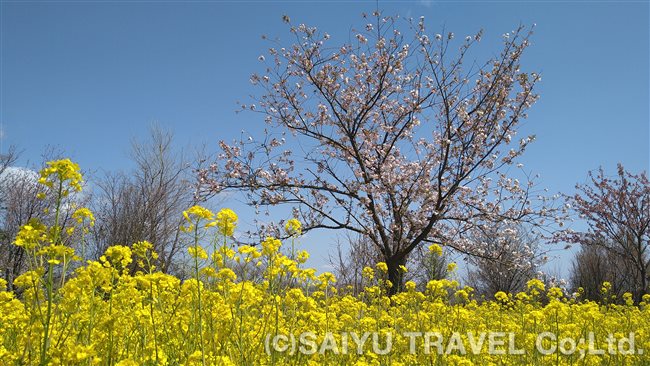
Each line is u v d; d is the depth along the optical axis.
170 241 16.11
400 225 15.62
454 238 16.94
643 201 22.84
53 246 3.27
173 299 4.59
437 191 16.33
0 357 3.60
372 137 16.47
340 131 17.02
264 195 16.44
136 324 4.15
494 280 24.39
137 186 16.66
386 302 7.61
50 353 3.20
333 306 6.88
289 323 5.17
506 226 17.19
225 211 4.29
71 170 3.41
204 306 4.29
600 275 26.48
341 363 5.17
